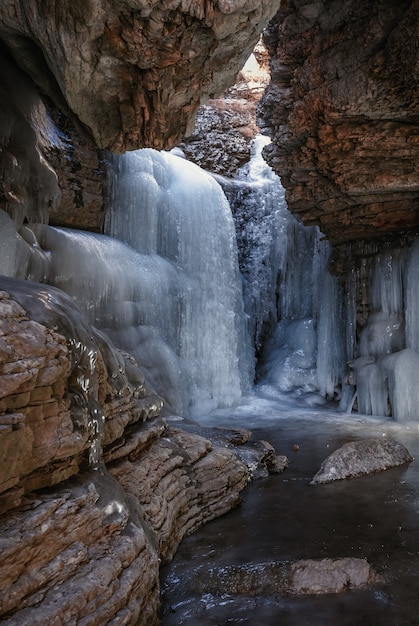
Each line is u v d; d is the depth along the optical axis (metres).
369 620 3.09
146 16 4.52
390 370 9.96
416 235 10.35
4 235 6.61
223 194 13.76
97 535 2.85
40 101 7.70
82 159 10.17
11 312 2.69
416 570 3.70
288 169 9.48
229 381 12.61
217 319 12.77
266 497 5.52
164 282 11.17
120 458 4.04
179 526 4.42
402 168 8.40
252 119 17.36
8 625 2.12
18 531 2.37
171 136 6.54
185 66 5.31
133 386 4.89
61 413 2.88
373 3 6.72
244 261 15.12
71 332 3.18
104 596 2.55
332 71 7.59
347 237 11.15
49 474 2.79
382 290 10.82
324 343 12.38
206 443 5.45
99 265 9.50
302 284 14.30
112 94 5.62
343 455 6.39
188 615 3.21
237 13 4.63
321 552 4.04
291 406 12.31
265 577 3.60
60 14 4.67
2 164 6.60
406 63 6.66
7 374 2.47
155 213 11.74
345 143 8.23
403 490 5.58
